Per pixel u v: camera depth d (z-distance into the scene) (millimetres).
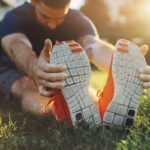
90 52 1730
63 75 1022
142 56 1170
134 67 1131
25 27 1942
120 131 1113
